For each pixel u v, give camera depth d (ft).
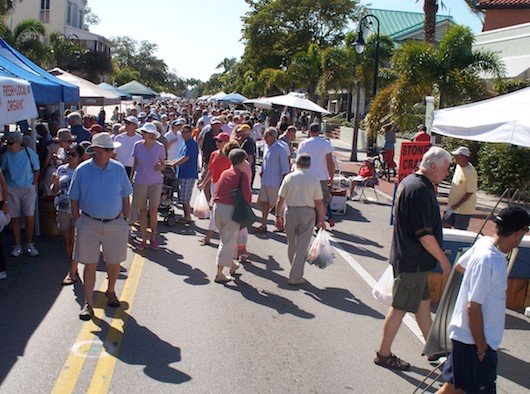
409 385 18.06
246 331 21.49
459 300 13.85
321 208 27.40
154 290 25.53
